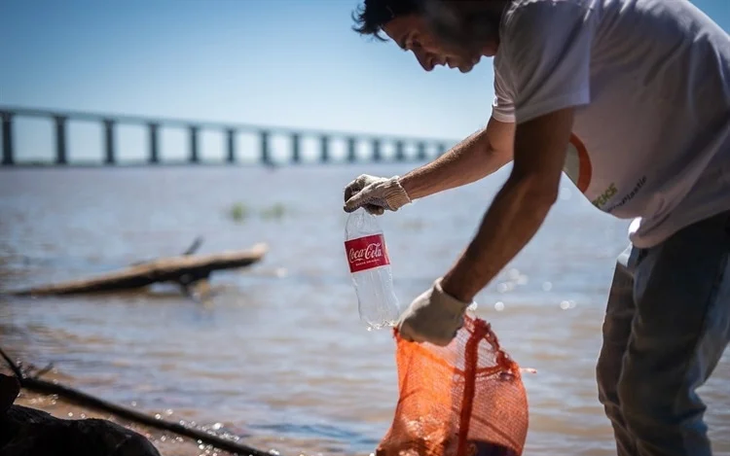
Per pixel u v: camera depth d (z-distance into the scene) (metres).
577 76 2.40
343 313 8.06
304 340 6.77
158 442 4.05
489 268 2.46
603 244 14.17
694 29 2.52
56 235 15.96
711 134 2.54
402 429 2.97
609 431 4.41
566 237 15.49
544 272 10.68
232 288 9.69
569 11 2.41
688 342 2.56
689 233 2.59
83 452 2.83
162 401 4.84
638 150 2.58
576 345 6.42
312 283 10.12
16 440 2.87
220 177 52.28
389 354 6.24
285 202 27.16
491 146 3.18
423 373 2.98
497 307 8.12
